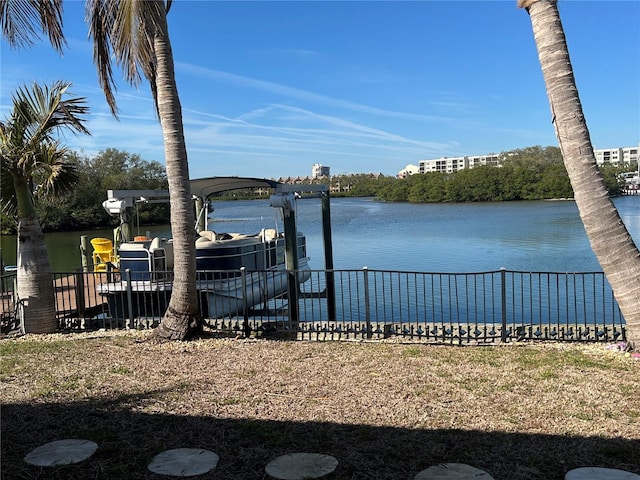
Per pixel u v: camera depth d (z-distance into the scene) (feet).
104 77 28.37
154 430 14.74
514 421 14.79
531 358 21.43
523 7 20.95
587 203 20.76
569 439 13.52
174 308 26.37
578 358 21.26
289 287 29.37
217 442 13.89
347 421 15.10
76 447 13.65
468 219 154.61
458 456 12.77
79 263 83.10
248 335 26.61
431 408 15.96
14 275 34.88
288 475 12.01
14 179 27.86
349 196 401.70
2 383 19.29
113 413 16.06
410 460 12.65
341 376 19.42
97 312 35.60
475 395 17.03
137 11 22.53
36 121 27.61
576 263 67.67
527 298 46.98
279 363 21.42
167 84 24.72
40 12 25.77
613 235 20.65
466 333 25.25
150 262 32.76
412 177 330.75
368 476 11.93
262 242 40.04
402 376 19.25
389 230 127.65
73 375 20.18
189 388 18.34
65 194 30.86
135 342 25.72
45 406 16.75
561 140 20.83
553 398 16.58
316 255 86.94
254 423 15.07
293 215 33.76
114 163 194.70
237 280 34.53
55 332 28.73
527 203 249.96
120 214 37.17
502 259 73.92
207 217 46.39
